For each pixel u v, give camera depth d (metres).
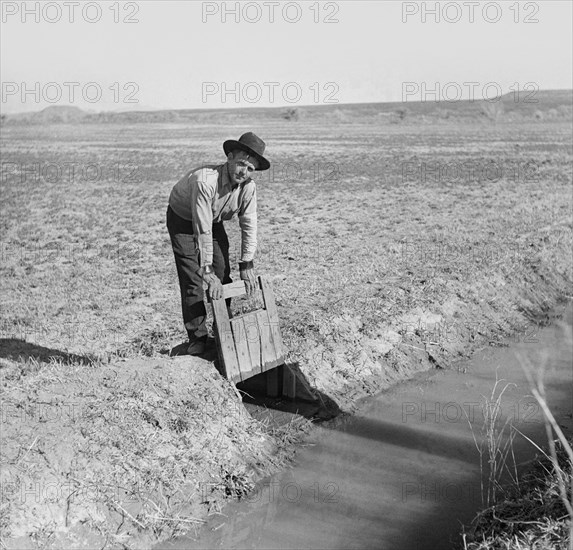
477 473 6.25
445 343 9.09
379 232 15.34
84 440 5.66
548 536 4.77
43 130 71.94
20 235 16.80
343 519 5.64
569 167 26.38
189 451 6.01
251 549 5.30
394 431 7.05
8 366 7.70
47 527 5.08
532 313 10.73
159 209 20.48
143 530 5.39
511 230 14.74
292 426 6.94
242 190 6.42
